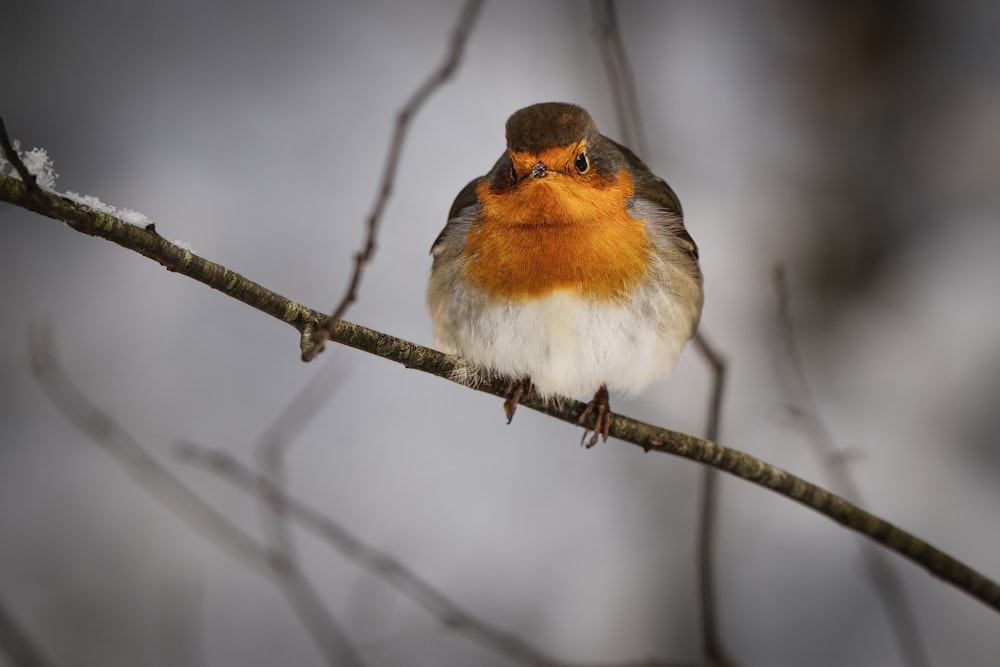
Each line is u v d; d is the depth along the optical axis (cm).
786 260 1338
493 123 1407
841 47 1489
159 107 1448
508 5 1506
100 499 1145
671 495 1159
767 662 1066
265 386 1216
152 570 1105
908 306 1320
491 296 729
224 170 1382
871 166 1421
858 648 1063
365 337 608
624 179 761
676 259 761
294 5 1545
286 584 941
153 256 518
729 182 1396
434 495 1157
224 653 1052
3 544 1112
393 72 1477
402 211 1341
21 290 1272
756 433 1185
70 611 1073
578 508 1155
